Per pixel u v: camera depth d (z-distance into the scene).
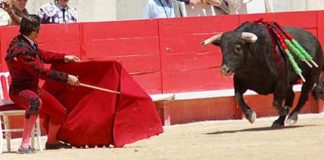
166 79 26.31
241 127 23.75
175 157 16.64
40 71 18.41
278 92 22.41
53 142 19.52
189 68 26.58
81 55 25.20
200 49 26.66
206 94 26.50
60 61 19.30
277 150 17.23
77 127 19.30
